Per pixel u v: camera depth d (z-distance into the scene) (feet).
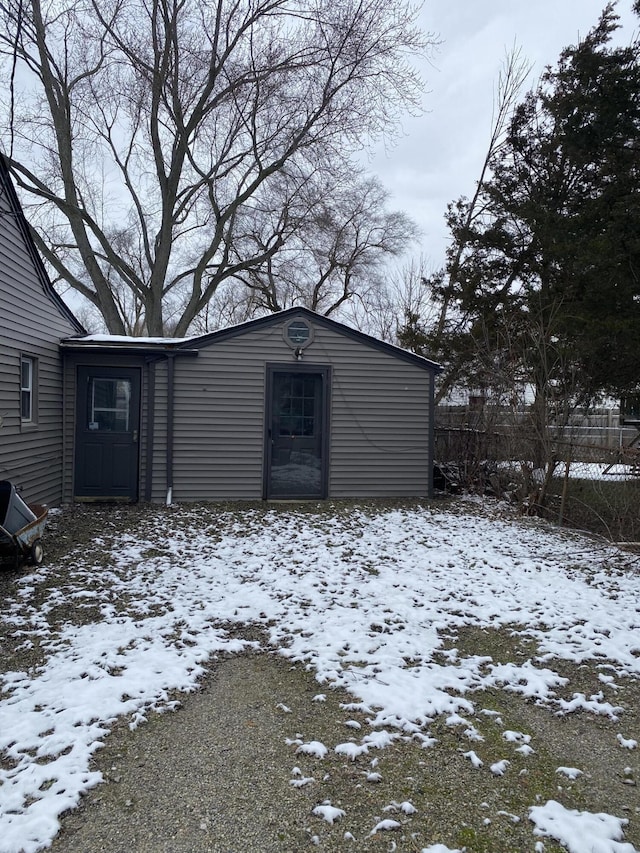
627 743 10.04
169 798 8.36
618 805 8.40
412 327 55.31
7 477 23.66
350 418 33.91
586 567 20.77
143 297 65.00
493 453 34.73
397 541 24.16
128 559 20.58
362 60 56.34
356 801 8.35
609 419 53.11
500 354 37.50
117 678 11.80
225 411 32.24
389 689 11.60
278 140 62.49
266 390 32.68
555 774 9.12
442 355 49.96
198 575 18.94
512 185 49.44
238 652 13.39
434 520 28.78
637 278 32.99
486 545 23.73
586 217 37.91
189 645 13.62
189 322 66.18
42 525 20.39
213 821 7.90
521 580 19.06
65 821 7.88
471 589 18.07
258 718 10.57
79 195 65.21
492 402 35.42
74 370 31.01
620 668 13.05
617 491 25.71
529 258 47.52
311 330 33.12
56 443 30.22
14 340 24.34
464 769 9.18
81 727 10.09
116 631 14.28
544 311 40.52
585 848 7.48
